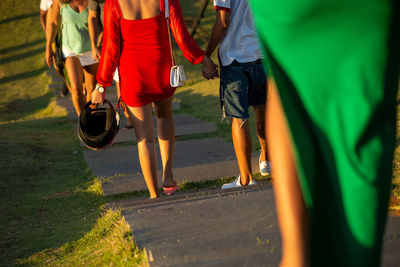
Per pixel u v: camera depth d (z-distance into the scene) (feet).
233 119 46.09
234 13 43.11
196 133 83.92
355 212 12.84
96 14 61.46
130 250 28.25
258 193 35.86
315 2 11.61
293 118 12.65
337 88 12.32
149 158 43.27
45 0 69.31
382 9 11.57
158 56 40.91
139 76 41.14
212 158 65.16
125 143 79.51
